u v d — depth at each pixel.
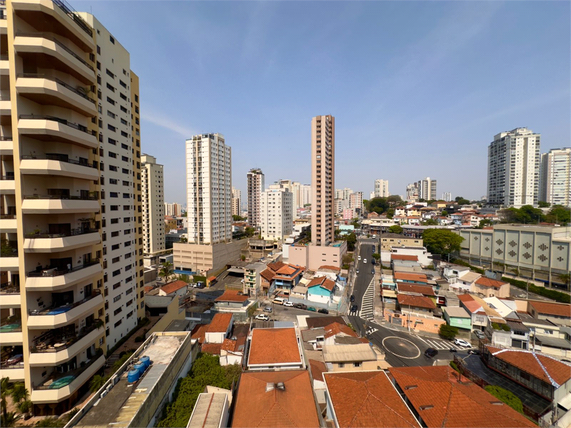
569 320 49.75
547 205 132.88
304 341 43.31
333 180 104.62
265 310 63.72
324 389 32.12
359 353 36.34
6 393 25.66
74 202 29.12
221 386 29.61
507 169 152.75
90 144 32.03
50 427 23.44
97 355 33.22
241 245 112.75
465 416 23.69
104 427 20.36
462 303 55.56
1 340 26.66
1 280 29.89
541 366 31.72
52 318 26.69
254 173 172.38
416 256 89.25
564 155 136.62
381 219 168.12
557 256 67.38
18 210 26.64
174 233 135.12
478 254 87.50
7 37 27.12
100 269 32.88
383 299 67.31
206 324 50.84
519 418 23.69
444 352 45.59
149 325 46.69
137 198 47.78
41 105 30.05
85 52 34.97
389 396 25.78
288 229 138.62
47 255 29.89
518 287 72.31
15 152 26.52
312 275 83.56
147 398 22.88
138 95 49.19
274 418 22.52
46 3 26.50
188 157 98.19
